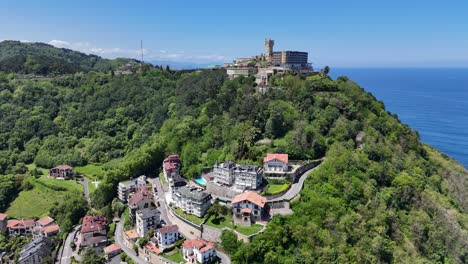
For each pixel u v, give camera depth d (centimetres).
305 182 18250
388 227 16575
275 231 14725
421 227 17275
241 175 18175
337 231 15412
